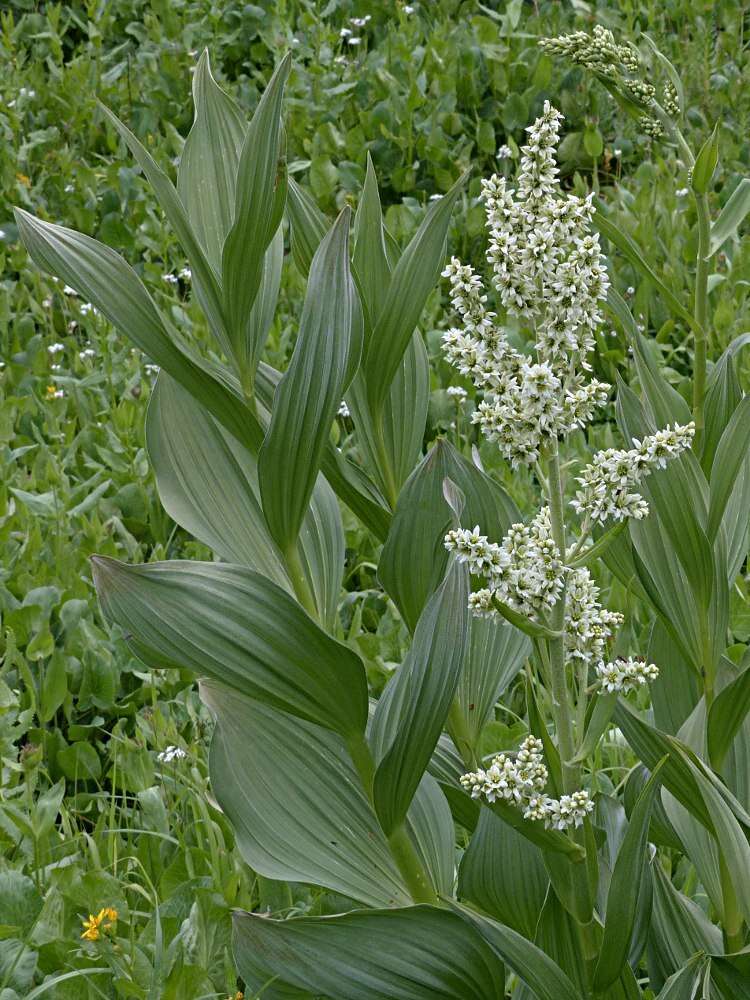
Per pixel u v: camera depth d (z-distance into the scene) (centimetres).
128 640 251
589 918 252
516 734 328
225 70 801
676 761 262
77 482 459
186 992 277
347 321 243
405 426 275
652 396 274
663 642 284
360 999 252
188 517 262
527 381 236
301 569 255
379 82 707
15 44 831
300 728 267
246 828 260
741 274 555
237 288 249
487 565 239
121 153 710
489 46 737
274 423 245
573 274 237
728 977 262
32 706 339
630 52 281
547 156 236
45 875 305
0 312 555
